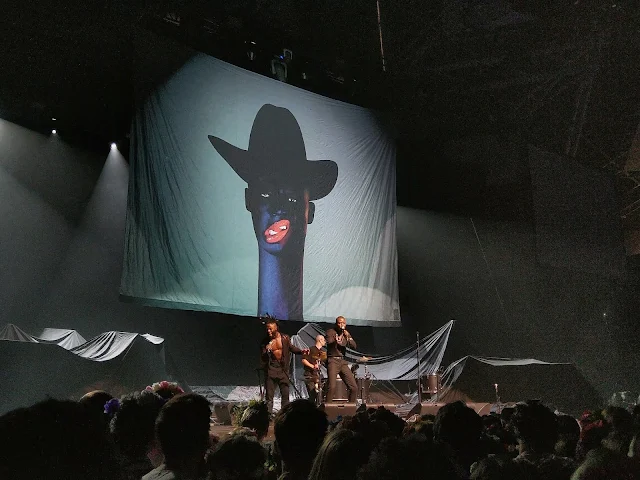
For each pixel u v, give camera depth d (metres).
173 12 12.51
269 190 12.41
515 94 15.94
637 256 17.92
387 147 14.80
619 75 15.23
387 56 15.05
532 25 14.15
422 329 17.36
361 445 1.87
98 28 12.19
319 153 13.47
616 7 13.53
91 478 1.21
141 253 10.43
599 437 3.80
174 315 15.13
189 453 2.14
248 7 13.03
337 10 13.59
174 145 11.19
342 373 10.42
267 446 3.86
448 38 14.55
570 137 16.83
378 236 14.16
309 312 12.59
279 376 9.64
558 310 17.34
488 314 16.89
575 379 14.45
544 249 16.30
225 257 11.52
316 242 12.99
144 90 10.94
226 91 12.16
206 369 15.12
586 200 17.38
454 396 13.26
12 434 1.18
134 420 2.46
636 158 16.97
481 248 17.08
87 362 9.69
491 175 16.95
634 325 17.86
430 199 17.62
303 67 14.61
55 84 12.93
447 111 16.52
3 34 11.72
